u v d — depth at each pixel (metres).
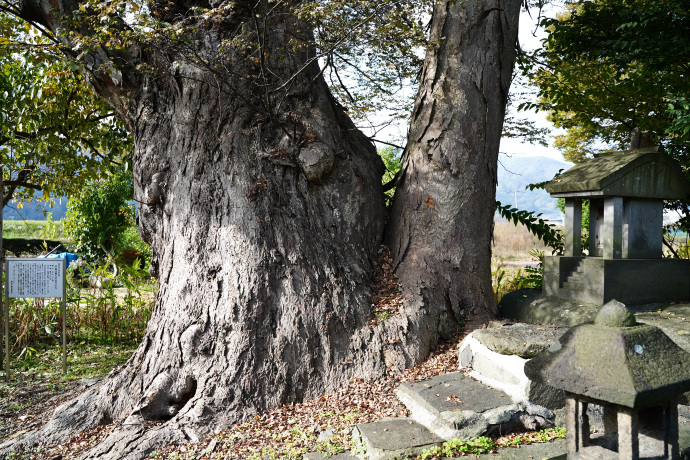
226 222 4.96
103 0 5.22
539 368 2.30
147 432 4.14
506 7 5.48
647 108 7.80
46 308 7.71
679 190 4.96
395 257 5.32
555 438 3.48
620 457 2.15
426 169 5.38
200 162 5.24
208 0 5.78
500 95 5.51
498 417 3.54
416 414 3.82
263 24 5.49
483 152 5.35
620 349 2.09
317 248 4.95
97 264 13.37
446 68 5.43
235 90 5.18
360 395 4.20
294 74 5.21
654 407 2.38
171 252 5.12
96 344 7.52
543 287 5.25
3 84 8.48
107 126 9.66
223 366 4.43
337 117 5.99
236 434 3.98
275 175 5.16
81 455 4.04
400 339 4.57
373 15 4.72
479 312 5.13
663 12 5.88
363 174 5.56
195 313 4.71
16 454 4.21
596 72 8.09
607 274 4.55
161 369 4.64
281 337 4.50
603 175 4.54
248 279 4.68
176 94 5.51
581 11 7.95
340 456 3.44
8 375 5.95
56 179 10.05
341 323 4.60
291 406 4.29
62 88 9.00
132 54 5.66
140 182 5.61
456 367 4.49
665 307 4.56
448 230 5.21
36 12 5.88
